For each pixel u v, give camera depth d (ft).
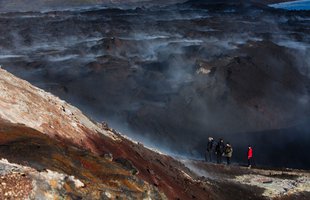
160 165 55.36
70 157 33.60
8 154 30.35
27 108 42.24
